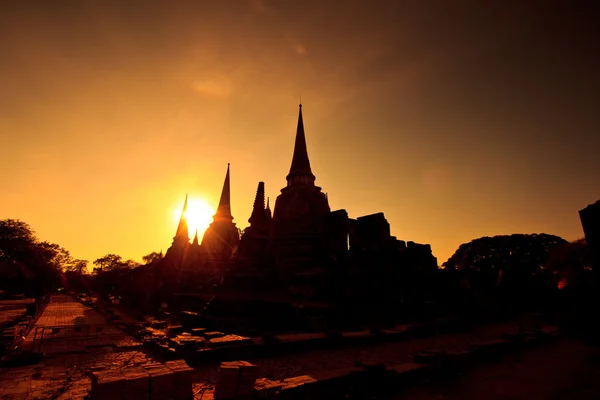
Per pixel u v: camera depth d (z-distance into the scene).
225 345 18.00
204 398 11.51
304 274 33.75
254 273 30.03
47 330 28.62
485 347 17.73
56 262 99.94
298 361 17.42
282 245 39.75
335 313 27.69
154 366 10.40
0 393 12.32
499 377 14.81
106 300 66.69
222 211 55.28
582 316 28.12
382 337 23.00
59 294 105.88
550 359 18.02
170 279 50.88
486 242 65.75
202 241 54.16
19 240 67.31
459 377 14.66
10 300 67.19
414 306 32.78
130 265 116.94
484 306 37.47
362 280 32.81
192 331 22.30
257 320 25.31
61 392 12.45
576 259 48.16
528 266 59.06
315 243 39.16
